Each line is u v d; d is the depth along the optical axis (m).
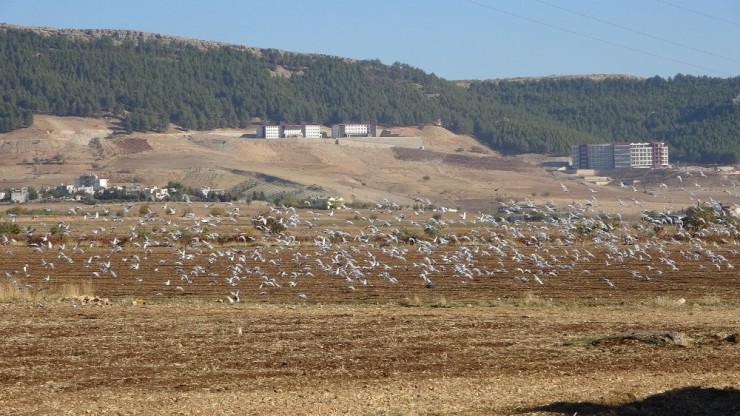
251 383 44.56
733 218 189.12
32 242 176.75
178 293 91.62
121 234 198.88
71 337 58.31
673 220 173.88
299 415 37.47
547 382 44.09
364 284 99.81
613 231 185.62
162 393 42.44
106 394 42.28
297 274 106.62
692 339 55.34
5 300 79.69
